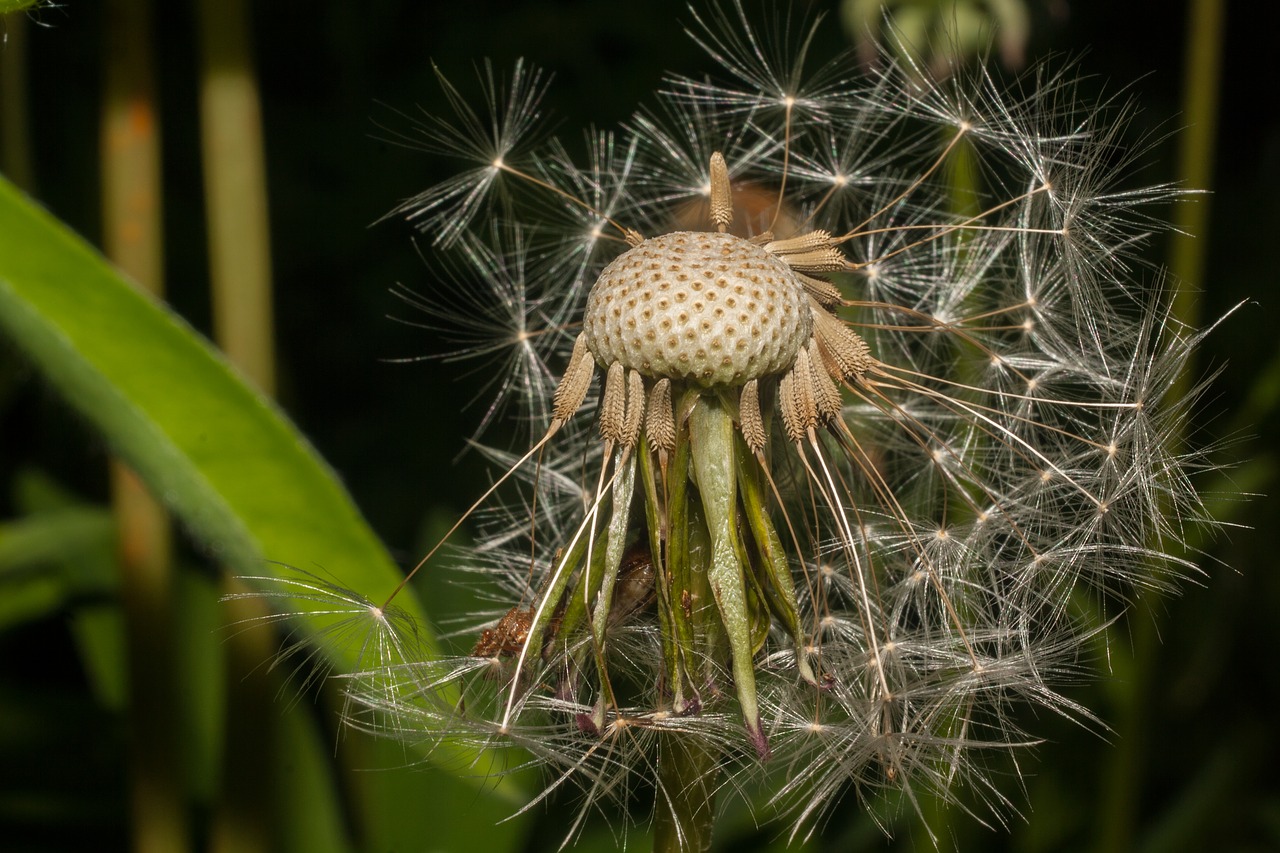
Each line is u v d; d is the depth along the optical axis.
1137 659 0.30
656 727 0.20
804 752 0.21
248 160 0.25
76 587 0.30
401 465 0.56
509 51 0.60
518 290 0.23
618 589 0.20
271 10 0.61
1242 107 0.64
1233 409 0.50
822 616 0.22
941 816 0.27
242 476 0.22
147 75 0.25
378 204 0.60
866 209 0.23
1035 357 0.23
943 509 0.22
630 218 0.23
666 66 0.59
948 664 0.21
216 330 0.25
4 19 0.22
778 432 0.21
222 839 0.25
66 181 0.55
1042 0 0.30
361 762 0.26
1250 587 0.39
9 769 0.30
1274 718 0.39
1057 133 0.23
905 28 0.25
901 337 0.23
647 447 0.20
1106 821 0.31
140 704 0.26
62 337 0.22
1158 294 0.22
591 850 0.29
